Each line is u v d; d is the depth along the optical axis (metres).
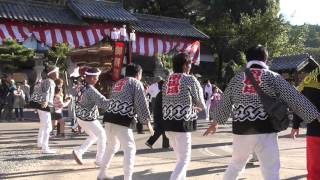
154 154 10.77
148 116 6.63
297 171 8.54
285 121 4.80
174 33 25.83
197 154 11.02
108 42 25.05
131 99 6.61
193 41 26.86
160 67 27.30
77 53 22.64
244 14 40.53
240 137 4.97
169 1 40.69
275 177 4.84
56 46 25.50
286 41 39.78
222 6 40.34
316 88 5.30
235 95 5.02
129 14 24.97
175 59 6.20
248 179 7.61
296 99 4.80
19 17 21.25
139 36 25.20
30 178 7.61
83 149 8.83
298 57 25.30
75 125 14.98
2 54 30.70
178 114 5.99
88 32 23.42
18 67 32.66
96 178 7.61
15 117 21.92
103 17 23.53
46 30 22.30
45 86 10.48
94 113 8.32
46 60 27.20
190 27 27.59
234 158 5.13
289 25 40.50
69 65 23.67
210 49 42.66
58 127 14.19
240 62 39.28
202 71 43.34
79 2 24.41
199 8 41.06
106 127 6.77
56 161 9.38
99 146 8.40
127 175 6.55
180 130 5.97
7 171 8.20
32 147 11.61
